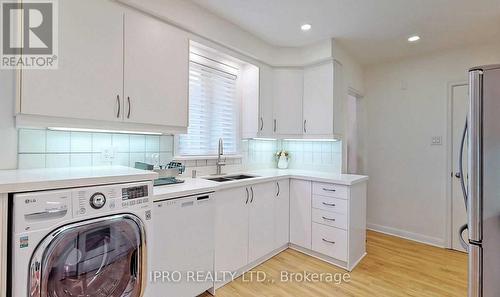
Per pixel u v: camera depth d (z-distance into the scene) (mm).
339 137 3025
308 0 2086
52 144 1671
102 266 1312
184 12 2047
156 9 1845
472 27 2482
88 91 1525
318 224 2664
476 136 1239
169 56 1955
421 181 3234
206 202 1914
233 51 2605
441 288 2121
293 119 3109
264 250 2574
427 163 3189
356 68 3500
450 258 2715
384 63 3561
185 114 2064
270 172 3088
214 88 2789
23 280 1030
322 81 2951
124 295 1380
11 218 1029
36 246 1061
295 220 2869
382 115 3574
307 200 2764
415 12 2238
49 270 1105
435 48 3023
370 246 3039
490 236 1220
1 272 1008
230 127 2992
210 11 2262
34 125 1354
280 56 3092
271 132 3078
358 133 3777
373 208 3654
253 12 2285
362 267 2494
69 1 1452
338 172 3117
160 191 1696
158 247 1604
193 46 2344
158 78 1881
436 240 3090
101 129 1610
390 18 2355
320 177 2648
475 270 1256
